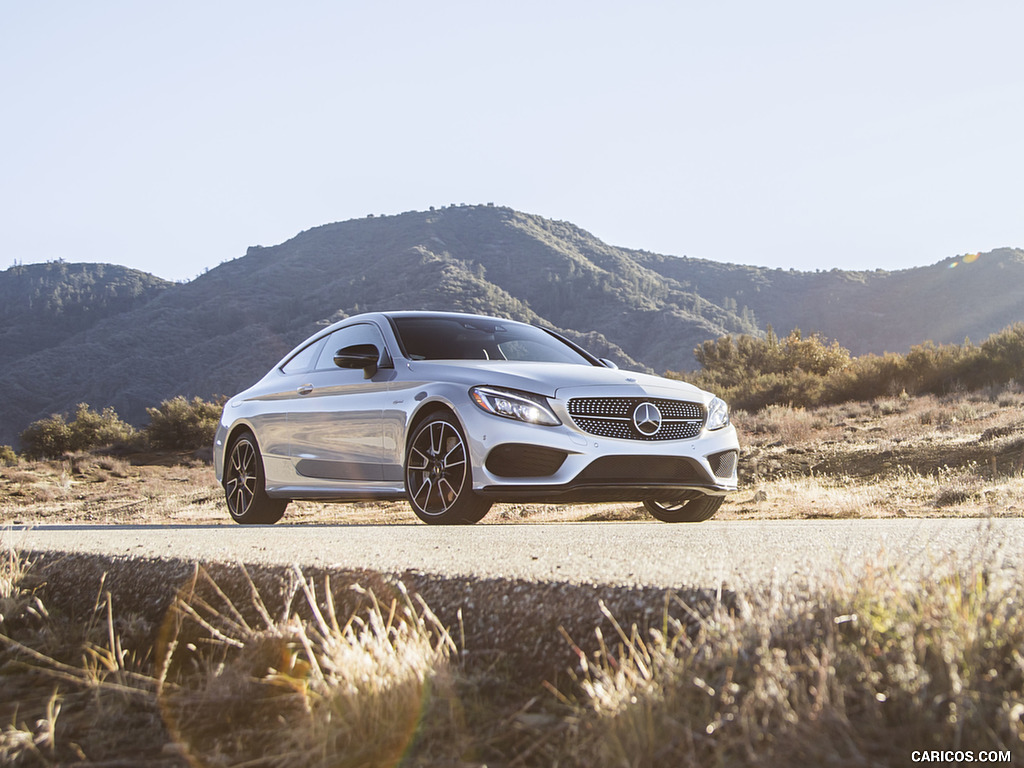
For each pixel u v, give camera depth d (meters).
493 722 2.32
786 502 10.28
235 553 3.73
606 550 3.53
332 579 3.24
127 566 3.83
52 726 2.49
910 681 1.89
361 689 2.38
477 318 7.46
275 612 3.23
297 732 2.32
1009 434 14.41
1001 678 1.92
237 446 7.98
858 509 9.16
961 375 26.92
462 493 5.81
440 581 3.03
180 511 15.04
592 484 5.70
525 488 5.65
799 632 2.15
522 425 5.69
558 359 7.06
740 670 2.05
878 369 28.17
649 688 2.06
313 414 7.09
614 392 5.90
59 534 5.10
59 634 3.49
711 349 40.81
